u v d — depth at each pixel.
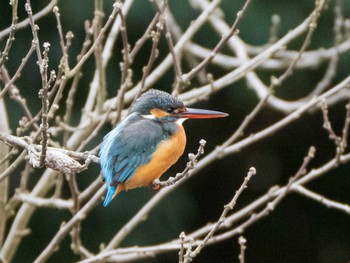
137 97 8.09
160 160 7.55
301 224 18.25
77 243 9.20
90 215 15.44
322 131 17.80
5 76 8.36
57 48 14.70
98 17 8.55
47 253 8.64
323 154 17.98
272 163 17.94
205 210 17.92
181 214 16.11
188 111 7.83
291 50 15.30
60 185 9.31
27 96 14.79
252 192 18.06
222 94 16.38
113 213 15.44
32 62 14.79
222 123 17.17
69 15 14.47
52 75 6.06
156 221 15.90
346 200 18.25
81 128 8.90
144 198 15.50
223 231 17.92
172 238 15.92
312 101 8.83
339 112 17.62
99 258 8.52
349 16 14.87
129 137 7.48
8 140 6.71
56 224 15.69
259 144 17.83
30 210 9.73
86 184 14.98
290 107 10.18
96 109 9.12
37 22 14.66
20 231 9.74
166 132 7.68
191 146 17.38
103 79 8.95
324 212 18.17
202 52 11.03
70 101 8.81
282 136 17.83
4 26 15.12
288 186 8.48
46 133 6.09
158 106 7.76
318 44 15.23
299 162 17.97
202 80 11.47
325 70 15.95
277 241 18.39
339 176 18.14
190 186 17.81
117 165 7.42
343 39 14.75
